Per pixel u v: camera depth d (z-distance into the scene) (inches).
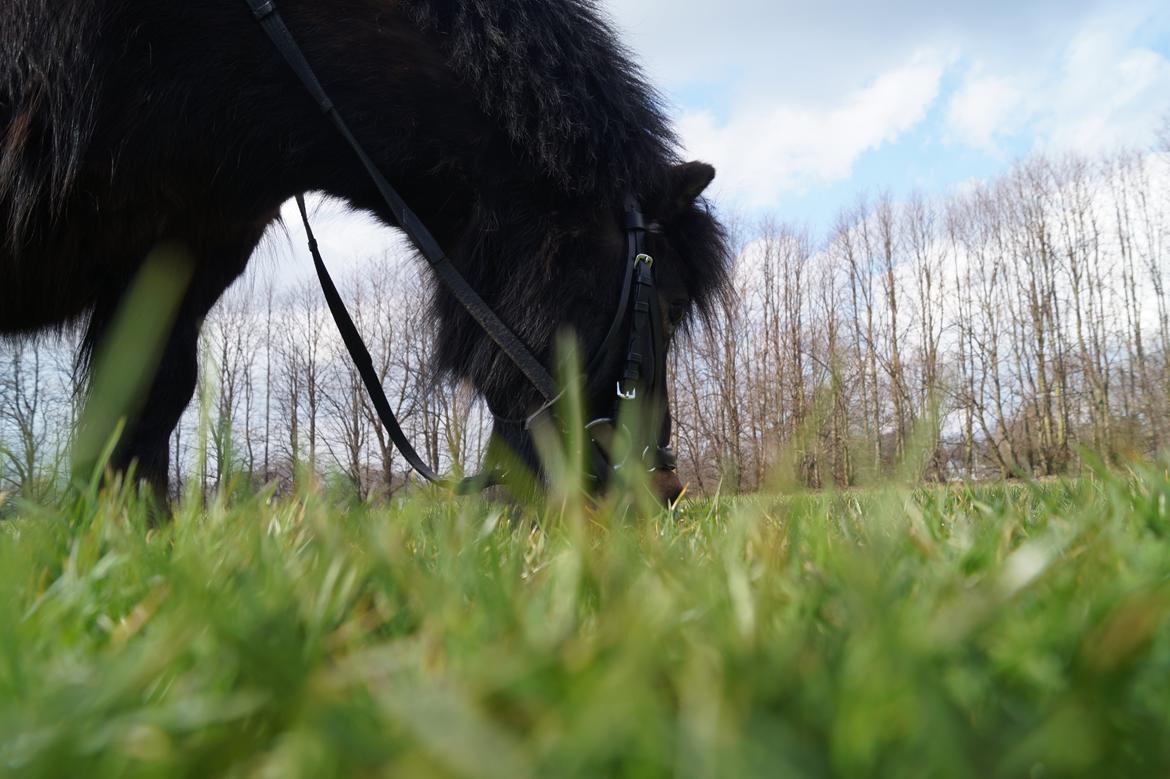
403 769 12.6
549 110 118.6
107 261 113.3
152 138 106.9
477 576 37.5
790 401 1279.5
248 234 127.1
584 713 14.7
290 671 18.8
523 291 119.6
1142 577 33.6
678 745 14.3
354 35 115.7
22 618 32.1
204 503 61.1
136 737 19.8
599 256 123.3
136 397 111.0
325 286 134.3
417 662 24.6
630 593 33.8
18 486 53.9
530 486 111.7
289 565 40.9
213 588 34.4
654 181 128.5
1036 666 23.1
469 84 119.3
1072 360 1428.4
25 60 101.7
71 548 48.9
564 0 127.0
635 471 54.4
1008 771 13.9
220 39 109.3
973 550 43.1
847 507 64.9
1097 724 15.1
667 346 130.7
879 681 17.2
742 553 47.3
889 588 31.0
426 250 117.7
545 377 117.6
